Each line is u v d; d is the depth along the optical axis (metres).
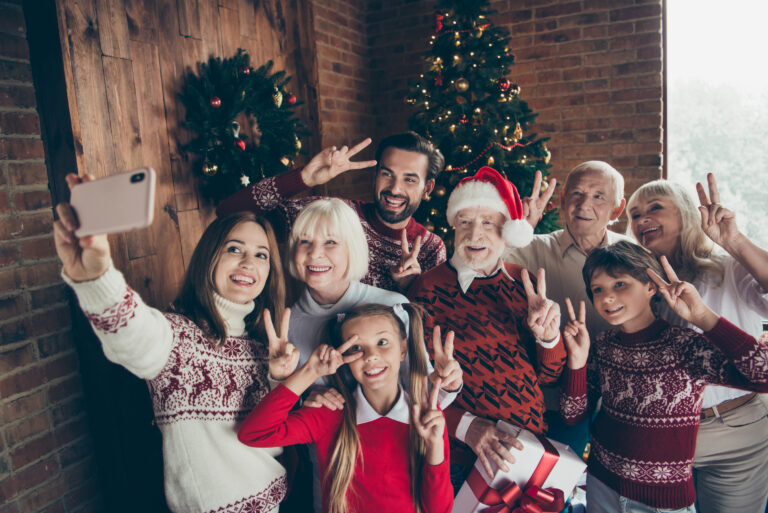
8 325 1.67
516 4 3.67
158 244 2.20
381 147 1.76
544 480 1.29
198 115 2.28
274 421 1.07
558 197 3.73
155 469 2.05
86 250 0.86
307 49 3.23
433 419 1.08
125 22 2.03
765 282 1.34
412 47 4.05
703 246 1.52
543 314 1.29
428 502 1.11
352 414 1.16
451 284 1.47
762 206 3.54
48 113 1.80
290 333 1.32
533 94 3.71
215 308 1.18
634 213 1.61
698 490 1.62
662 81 3.40
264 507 1.19
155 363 1.06
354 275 1.31
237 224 1.21
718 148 3.62
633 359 1.33
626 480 1.33
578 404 1.41
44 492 1.78
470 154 2.92
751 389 1.18
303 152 2.93
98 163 1.90
